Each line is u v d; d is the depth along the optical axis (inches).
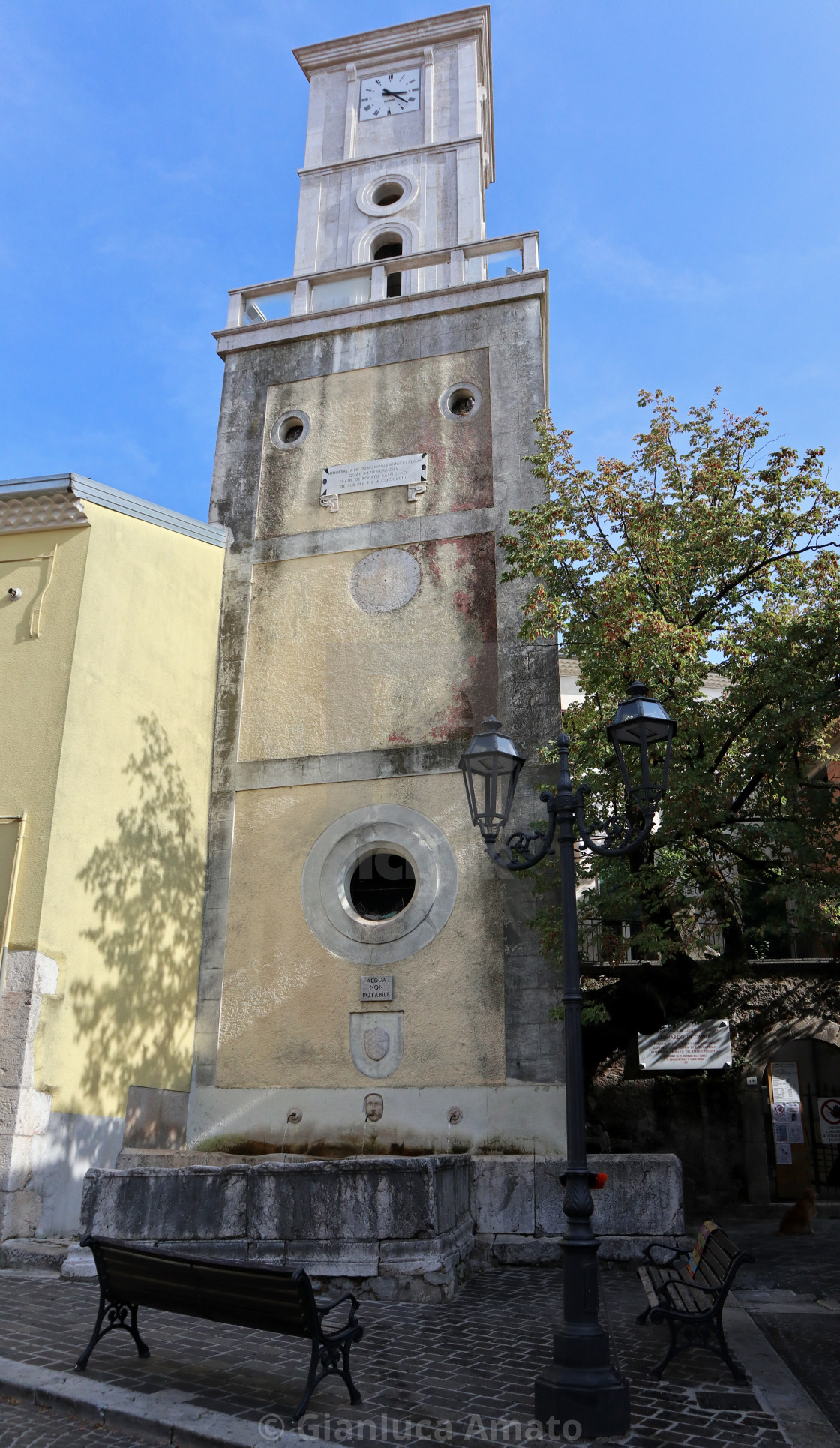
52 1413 218.1
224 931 510.3
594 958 634.2
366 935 486.0
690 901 476.4
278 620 566.9
